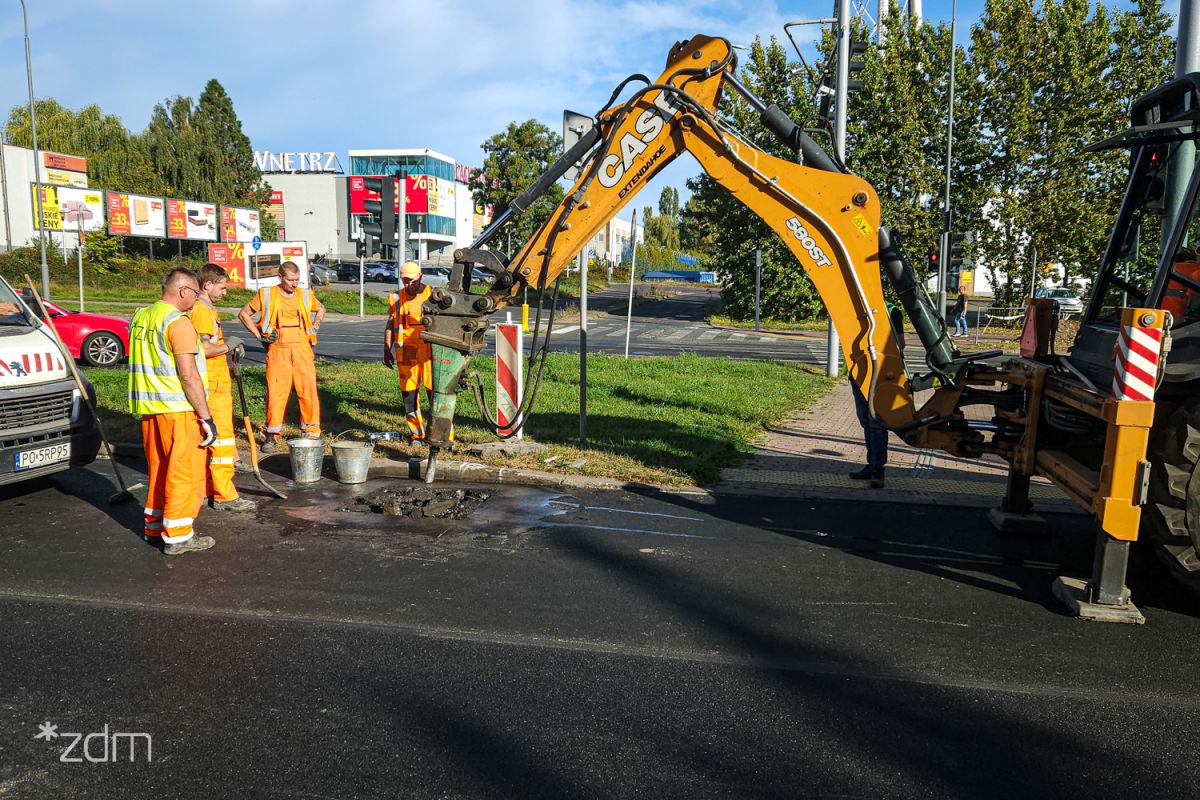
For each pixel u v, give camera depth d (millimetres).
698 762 3152
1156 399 4926
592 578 5188
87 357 15344
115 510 6539
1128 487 4570
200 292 6547
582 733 3344
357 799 2879
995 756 3256
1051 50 32469
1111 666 4094
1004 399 6102
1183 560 4633
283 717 3426
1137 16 32000
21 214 45500
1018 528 6320
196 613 4504
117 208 46594
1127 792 3039
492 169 42094
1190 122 4699
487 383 13156
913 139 33188
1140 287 5715
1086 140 32750
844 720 3504
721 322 35938
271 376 8500
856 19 32094
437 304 6285
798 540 6086
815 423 11211
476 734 3320
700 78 5887
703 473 7871
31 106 28328
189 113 63438
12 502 6730
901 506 7078
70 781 2973
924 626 4547
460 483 7637
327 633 4273
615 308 43406
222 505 6594
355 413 10508
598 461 8227
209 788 2938
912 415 5988
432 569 5293
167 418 5391
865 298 5734
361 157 73062
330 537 5945
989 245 34438
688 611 4684
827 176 5680
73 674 3775
